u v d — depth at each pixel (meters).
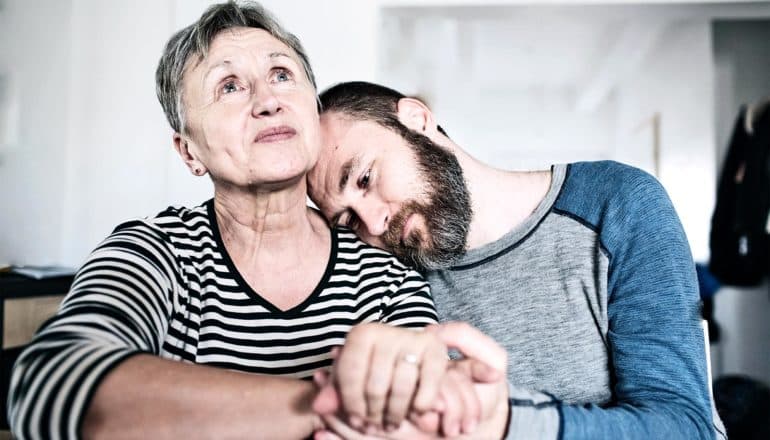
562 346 0.98
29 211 2.26
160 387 0.57
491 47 5.26
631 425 0.73
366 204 1.04
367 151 1.03
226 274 0.89
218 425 0.57
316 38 2.51
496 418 0.65
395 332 0.55
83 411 0.55
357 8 2.52
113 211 2.51
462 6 2.56
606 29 4.77
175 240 0.88
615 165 1.06
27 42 2.23
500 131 7.11
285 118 0.87
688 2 2.54
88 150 2.52
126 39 2.52
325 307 0.91
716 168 3.89
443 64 5.75
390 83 6.03
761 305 3.46
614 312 0.95
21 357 0.61
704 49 3.87
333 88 1.14
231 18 0.91
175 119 0.93
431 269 1.08
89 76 2.53
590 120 6.96
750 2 2.52
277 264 0.93
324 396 0.55
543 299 1.01
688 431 0.78
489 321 1.03
